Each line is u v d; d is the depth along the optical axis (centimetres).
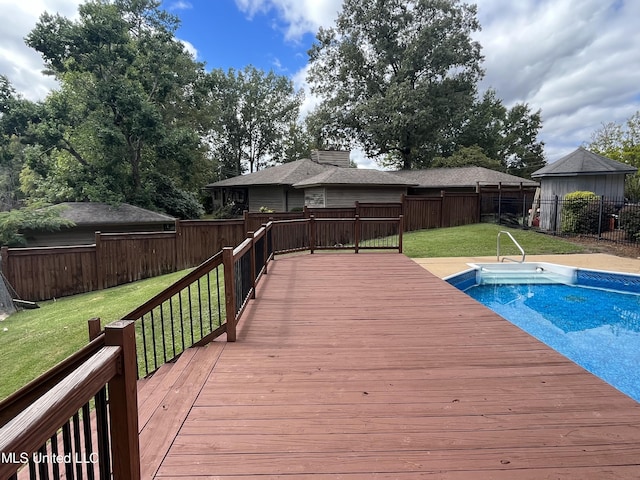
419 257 929
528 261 855
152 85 1825
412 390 254
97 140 1605
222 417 223
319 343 342
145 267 979
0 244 994
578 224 1149
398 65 2466
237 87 3575
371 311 440
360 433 207
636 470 178
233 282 346
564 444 197
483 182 1708
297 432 208
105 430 131
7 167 3556
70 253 862
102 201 1592
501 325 389
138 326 533
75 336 531
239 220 1132
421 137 2416
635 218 1027
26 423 85
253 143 3838
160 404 239
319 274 657
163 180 2005
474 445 196
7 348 518
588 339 510
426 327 383
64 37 1512
